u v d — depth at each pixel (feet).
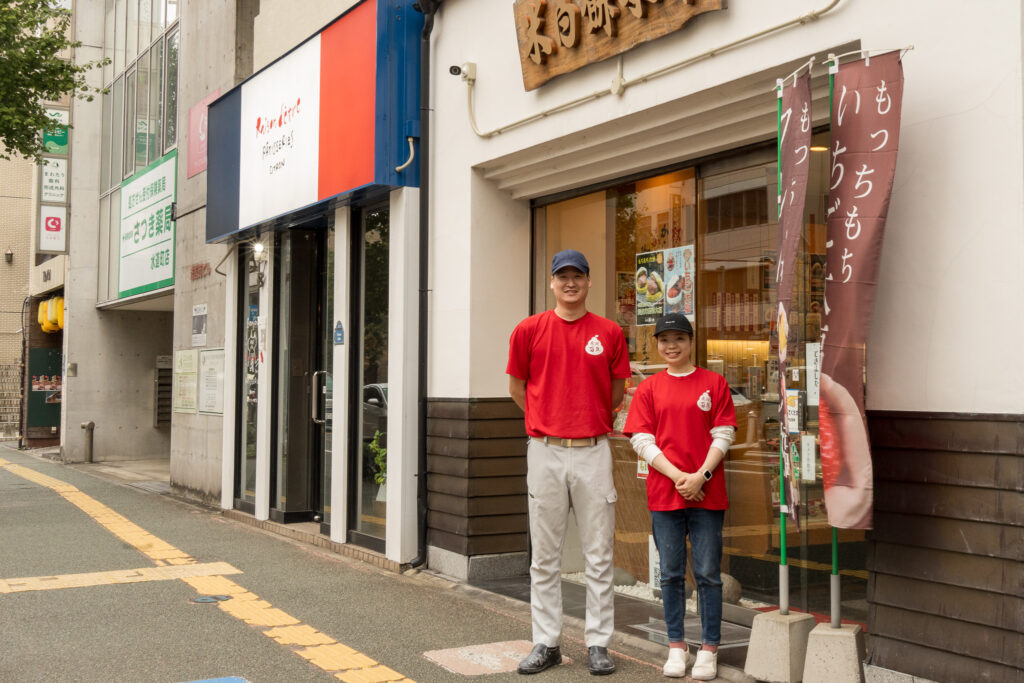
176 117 52.65
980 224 13.70
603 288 23.63
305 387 35.09
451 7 26.09
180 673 16.67
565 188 24.30
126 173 61.77
